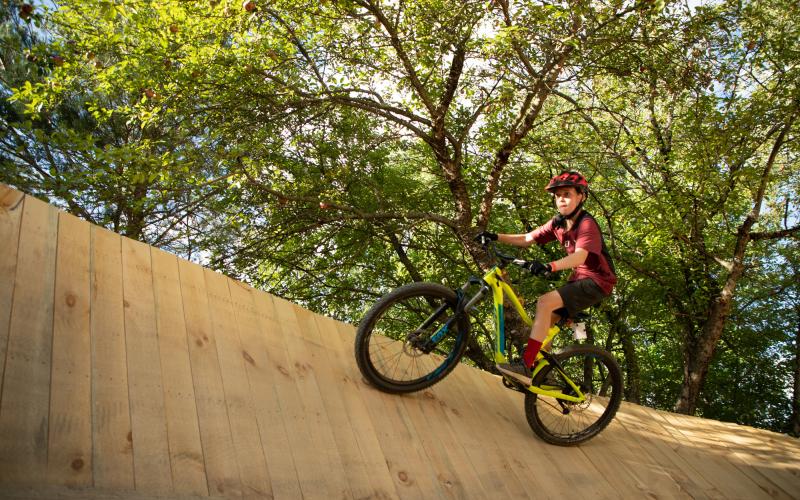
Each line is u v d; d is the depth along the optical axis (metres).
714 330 11.60
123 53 8.22
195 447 2.38
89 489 1.95
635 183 11.78
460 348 3.81
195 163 7.63
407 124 9.59
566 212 3.74
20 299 2.23
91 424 2.13
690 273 12.16
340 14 8.14
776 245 14.11
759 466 4.55
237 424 2.63
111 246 2.80
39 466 1.89
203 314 3.00
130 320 2.61
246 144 7.51
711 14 7.95
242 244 10.30
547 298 3.74
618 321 14.04
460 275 12.44
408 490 3.02
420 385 3.71
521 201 11.08
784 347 15.80
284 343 3.34
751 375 16.81
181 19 7.50
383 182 11.75
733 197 10.52
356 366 3.68
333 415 3.14
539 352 3.90
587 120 8.88
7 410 1.93
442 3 8.12
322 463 2.80
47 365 2.15
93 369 2.30
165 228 9.50
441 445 3.48
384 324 11.48
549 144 9.88
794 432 15.39
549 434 4.07
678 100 9.06
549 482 3.69
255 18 7.50
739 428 5.05
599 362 4.65
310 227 9.70
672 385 17.38
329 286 11.73
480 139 10.08
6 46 9.94
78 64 8.08
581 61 7.83
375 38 8.30
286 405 2.96
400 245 11.94
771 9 9.32
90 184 7.56
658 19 7.74
